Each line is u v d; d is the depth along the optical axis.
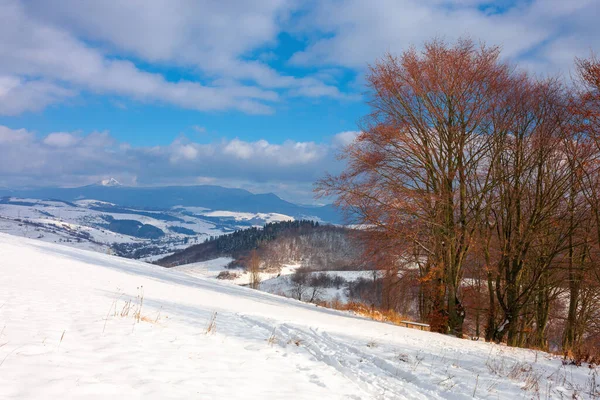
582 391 8.64
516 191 21.50
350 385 7.00
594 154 20.33
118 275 22.47
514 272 21.95
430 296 23.03
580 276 21.38
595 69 17.72
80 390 4.54
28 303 9.66
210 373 6.23
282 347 9.47
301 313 19.36
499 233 22.45
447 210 20.86
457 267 21.55
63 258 26.67
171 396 4.88
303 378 6.91
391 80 21.64
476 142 21.77
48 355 5.64
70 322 8.12
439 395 7.25
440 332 21.55
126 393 4.71
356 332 14.31
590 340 27.06
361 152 21.91
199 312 13.45
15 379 4.55
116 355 6.26
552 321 29.73
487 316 23.28
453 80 20.50
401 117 21.70
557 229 21.78
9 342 5.96
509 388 8.20
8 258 20.19
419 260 21.73
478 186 22.30
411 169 21.78
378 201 21.09
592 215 20.97
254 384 6.09
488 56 21.14
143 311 11.11
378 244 21.34
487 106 20.81
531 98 21.16
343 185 21.70
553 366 11.99
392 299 28.91
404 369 8.72
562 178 21.27
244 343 9.22
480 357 12.18
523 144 21.81
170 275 34.62
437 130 21.53
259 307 19.06
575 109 18.95
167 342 7.73
